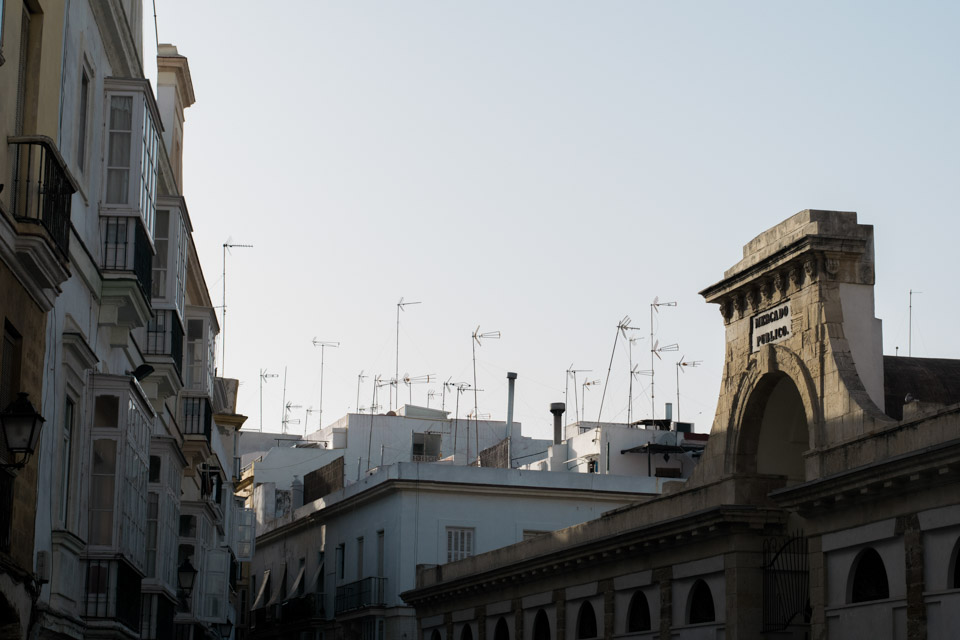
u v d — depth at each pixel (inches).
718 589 1202.6
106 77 883.4
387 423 3002.0
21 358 650.8
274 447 3026.6
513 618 1696.6
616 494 2155.5
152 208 936.9
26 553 662.5
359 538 2278.5
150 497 1111.6
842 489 1013.8
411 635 2069.4
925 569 938.7
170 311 1124.5
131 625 871.7
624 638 1386.6
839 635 1038.4
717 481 1211.9
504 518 2118.6
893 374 1163.9
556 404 2605.8
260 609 2711.6
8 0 626.2
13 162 643.5
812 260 1118.4
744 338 1225.4
